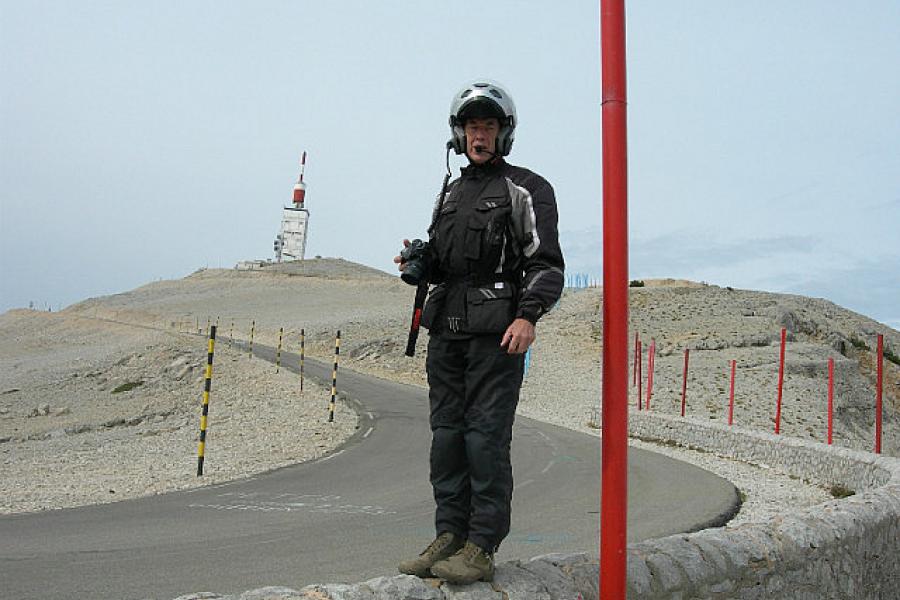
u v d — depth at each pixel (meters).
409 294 98.88
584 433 24.02
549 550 7.99
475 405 3.09
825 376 50.09
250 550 7.52
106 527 8.57
